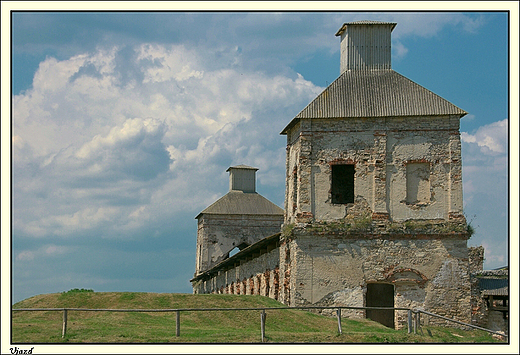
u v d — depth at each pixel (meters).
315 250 29.62
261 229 63.66
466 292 28.94
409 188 29.95
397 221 29.59
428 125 30.08
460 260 29.16
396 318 28.84
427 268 29.16
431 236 29.31
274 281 35.00
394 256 29.31
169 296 29.22
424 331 26.86
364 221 29.58
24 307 27.33
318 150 30.41
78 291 30.66
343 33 33.28
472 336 27.06
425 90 30.77
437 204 29.61
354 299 29.14
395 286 29.20
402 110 30.12
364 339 22.41
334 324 26.45
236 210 63.75
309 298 29.28
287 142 33.75
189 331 23.14
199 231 65.19
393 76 31.64
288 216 32.84
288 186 33.28
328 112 30.41
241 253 41.53
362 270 29.31
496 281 29.92
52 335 21.73
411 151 30.00
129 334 22.03
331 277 29.39
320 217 29.92
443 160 29.84
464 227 29.25
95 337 21.44
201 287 63.72
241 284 45.19
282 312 27.45
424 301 28.92
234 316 26.47
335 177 34.66
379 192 29.78
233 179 66.62
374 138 30.22
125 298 28.52
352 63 32.22
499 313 28.89
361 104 30.55
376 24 32.47
